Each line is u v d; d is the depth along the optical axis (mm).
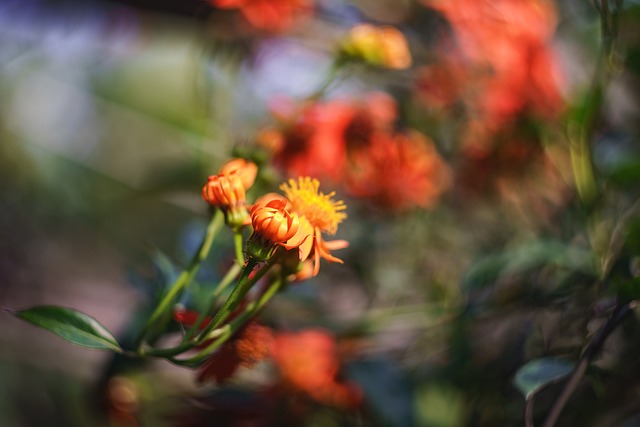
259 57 555
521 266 439
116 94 775
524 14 479
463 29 483
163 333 378
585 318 393
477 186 513
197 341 337
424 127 525
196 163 546
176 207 701
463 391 452
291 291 451
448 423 450
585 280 420
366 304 513
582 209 430
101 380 463
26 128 778
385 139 485
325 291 516
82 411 683
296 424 451
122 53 739
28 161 771
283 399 450
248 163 372
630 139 467
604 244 420
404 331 492
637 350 389
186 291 383
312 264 360
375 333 477
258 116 563
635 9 422
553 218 490
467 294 450
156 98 770
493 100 485
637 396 393
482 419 440
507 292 446
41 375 693
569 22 513
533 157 499
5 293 729
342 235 513
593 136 441
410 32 534
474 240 520
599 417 396
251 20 508
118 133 773
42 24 693
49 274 744
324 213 354
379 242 514
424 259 516
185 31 635
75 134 788
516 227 507
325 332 467
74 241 754
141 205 720
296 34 548
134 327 418
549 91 478
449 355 468
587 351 340
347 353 465
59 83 766
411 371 473
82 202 759
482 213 520
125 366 453
